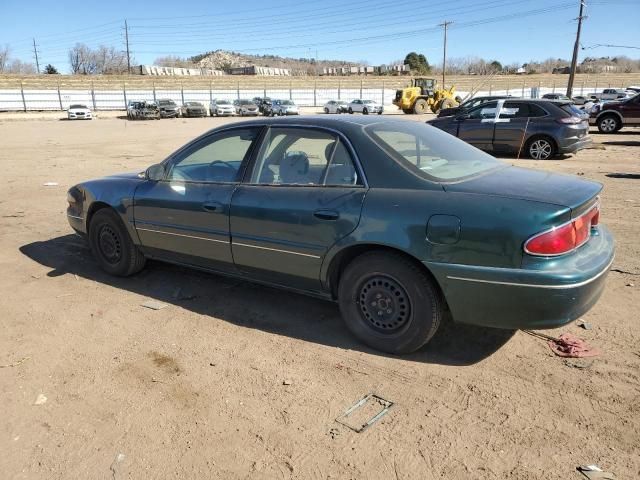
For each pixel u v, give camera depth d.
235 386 3.35
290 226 3.87
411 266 3.44
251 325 4.20
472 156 4.10
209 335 4.05
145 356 3.75
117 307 4.61
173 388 3.35
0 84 66.19
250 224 4.10
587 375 3.35
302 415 3.04
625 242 6.02
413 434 2.86
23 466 2.70
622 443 2.74
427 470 2.60
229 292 4.88
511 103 13.88
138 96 59.28
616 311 4.24
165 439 2.87
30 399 3.26
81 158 15.62
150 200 4.79
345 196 3.66
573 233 3.15
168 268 5.56
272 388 3.32
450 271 3.27
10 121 40.34
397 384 3.33
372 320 3.71
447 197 3.36
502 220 3.13
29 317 4.44
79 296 4.88
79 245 6.54
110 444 2.84
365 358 3.65
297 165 4.00
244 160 4.30
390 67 130.88
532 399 3.13
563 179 3.71
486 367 3.49
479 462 2.64
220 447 2.80
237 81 85.12
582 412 2.99
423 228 3.32
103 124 35.34
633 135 21.14
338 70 129.88
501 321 3.26
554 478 2.52
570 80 50.19
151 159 15.17
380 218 3.47
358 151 3.73
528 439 2.79
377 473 2.59
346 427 2.93
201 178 4.56
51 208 8.72
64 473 2.64
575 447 2.72
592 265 3.20
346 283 3.75
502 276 3.14
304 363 3.61
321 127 3.96
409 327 3.54
